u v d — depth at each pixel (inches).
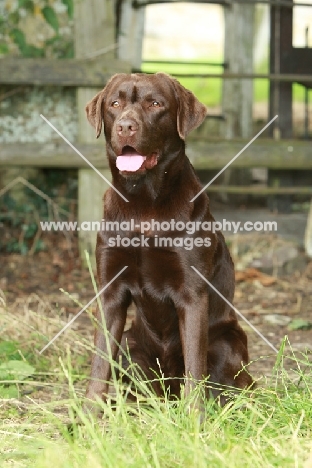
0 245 522.9
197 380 254.8
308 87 574.9
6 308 361.1
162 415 219.3
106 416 257.0
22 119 540.7
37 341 337.1
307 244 522.9
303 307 440.5
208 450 202.8
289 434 221.3
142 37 566.3
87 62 498.0
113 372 239.3
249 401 247.9
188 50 1475.1
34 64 496.7
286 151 522.6
